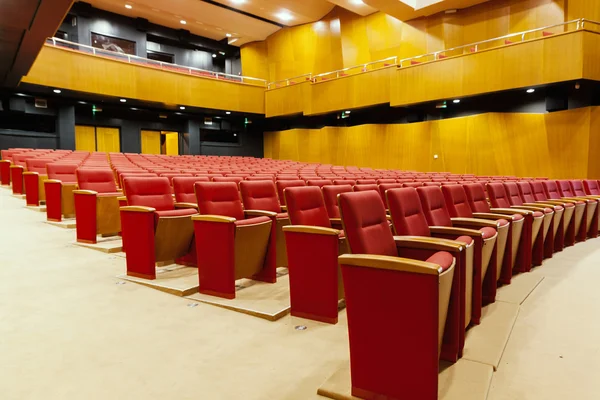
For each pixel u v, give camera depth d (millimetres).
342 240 1779
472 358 1321
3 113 8305
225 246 1861
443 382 1162
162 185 2516
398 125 8719
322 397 1109
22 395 1092
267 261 2160
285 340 1466
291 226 1683
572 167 6469
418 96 7590
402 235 1546
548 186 3885
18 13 4379
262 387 1152
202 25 10969
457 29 8117
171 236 2240
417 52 8555
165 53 11594
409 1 7918
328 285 1625
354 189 2439
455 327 1275
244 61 12047
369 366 1065
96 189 3193
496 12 7676
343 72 9805
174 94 9055
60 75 7434
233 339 1471
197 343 1432
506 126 7152
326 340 1469
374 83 8305
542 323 1658
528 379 1216
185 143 11008
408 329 1004
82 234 2953
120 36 10312
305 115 9719
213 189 2174
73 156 6145
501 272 2176
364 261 1040
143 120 10312
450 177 5246
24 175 4430
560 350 1413
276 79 11344
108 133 9891
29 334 1476
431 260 1073
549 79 6078
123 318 1649
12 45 5344
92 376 1197
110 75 8086
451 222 1933
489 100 7465
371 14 9258
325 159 10133
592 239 3627
